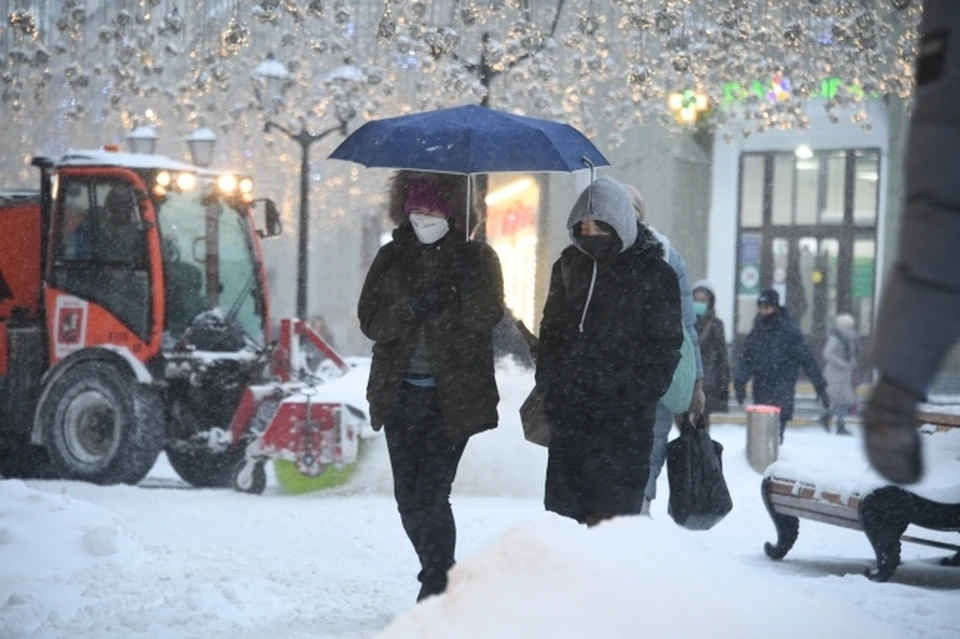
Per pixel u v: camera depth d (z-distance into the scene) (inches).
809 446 1587.1
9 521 673.6
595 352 540.4
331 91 1518.2
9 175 1904.5
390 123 594.9
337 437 1049.5
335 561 722.8
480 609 173.5
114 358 1135.6
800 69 1432.1
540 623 166.4
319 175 2228.1
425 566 526.9
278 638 513.7
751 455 1154.7
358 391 1095.0
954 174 144.6
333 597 610.5
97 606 564.4
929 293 144.9
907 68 1362.0
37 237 1195.3
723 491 604.4
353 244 2960.1
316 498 1041.5
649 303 538.6
